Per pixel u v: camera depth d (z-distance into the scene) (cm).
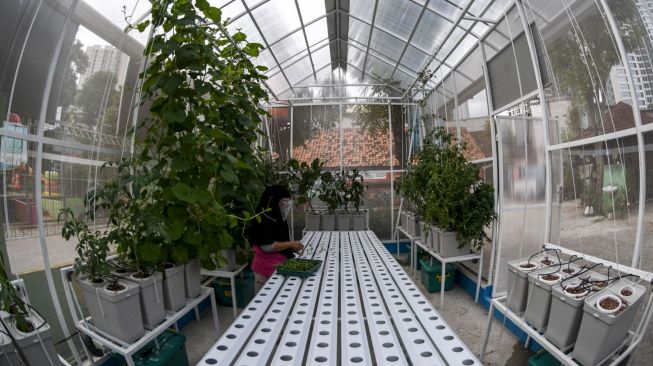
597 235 293
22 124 234
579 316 218
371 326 195
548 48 335
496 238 442
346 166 800
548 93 349
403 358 160
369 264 340
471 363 155
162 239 263
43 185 253
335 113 805
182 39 270
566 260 291
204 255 272
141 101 277
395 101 812
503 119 423
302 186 669
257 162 372
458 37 510
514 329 378
